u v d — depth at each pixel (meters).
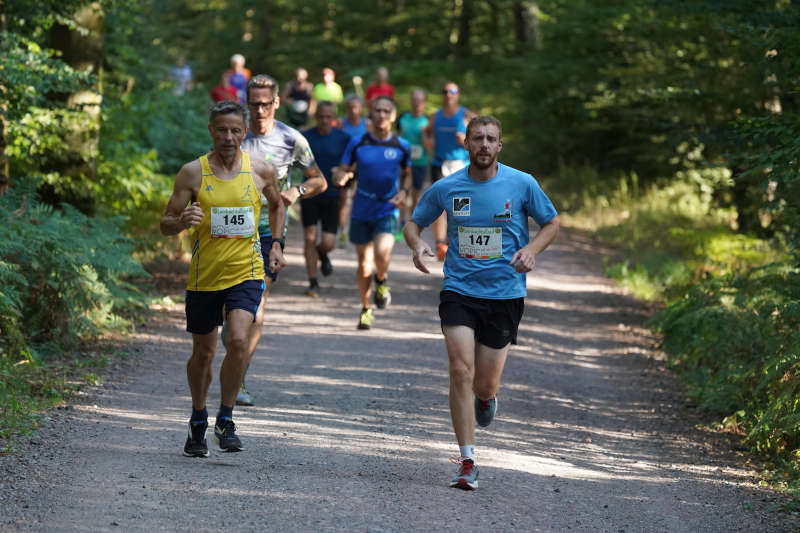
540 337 24.70
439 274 32.25
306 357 20.80
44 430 14.22
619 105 47.28
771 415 15.61
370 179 23.59
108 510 10.98
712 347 20.19
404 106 73.81
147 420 15.34
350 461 13.70
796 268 19.41
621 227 43.09
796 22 19.66
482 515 11.65
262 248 16.80
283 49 95.00
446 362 21.19
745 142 22.84
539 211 13.18
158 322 23.30
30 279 19.50
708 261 32.47
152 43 43.06
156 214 33.53
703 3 23.03
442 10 97.88
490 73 82.38
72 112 26.58
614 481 13.92
